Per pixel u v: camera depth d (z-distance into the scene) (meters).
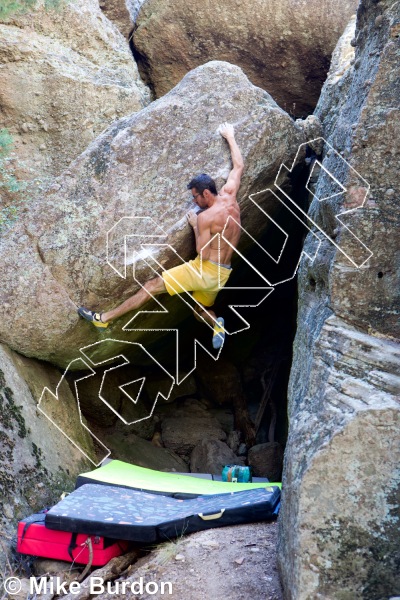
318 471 3.60
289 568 3.67
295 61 9.25
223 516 4.65
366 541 3.52
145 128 6.25
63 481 5.99
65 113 7.95
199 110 6.26
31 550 4.76
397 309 4.79
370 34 5.39
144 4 9.30
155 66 9.50
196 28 9.19
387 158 4.87
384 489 3.56
